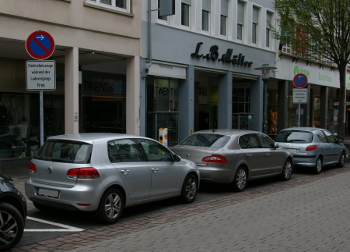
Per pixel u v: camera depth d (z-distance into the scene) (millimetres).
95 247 5734
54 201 6699
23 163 13742
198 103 21750
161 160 8117
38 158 7121
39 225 6836
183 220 7391
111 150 7102
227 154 9844
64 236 6258
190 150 9961
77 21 12266
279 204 8906
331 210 8336
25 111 14172
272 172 11648
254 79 21312
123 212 7953
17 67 13914
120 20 13656
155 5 15062
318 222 7340
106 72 16281
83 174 6555
